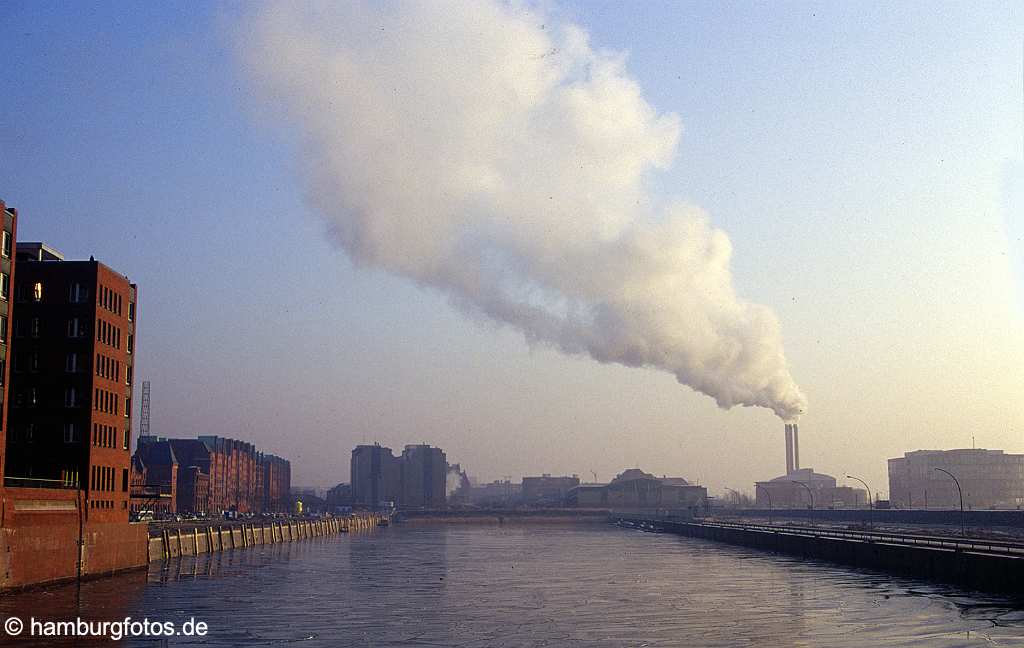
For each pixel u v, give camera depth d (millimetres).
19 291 108562
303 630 72000
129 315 119500
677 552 178250
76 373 106812
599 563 147375
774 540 177625
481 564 145250
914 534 157375
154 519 188875
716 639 67562
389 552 179250
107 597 89750
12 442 105812
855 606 84500
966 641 65125
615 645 65500
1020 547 102312
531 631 71750
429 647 64938
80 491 101812
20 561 88312
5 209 89875
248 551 179375
